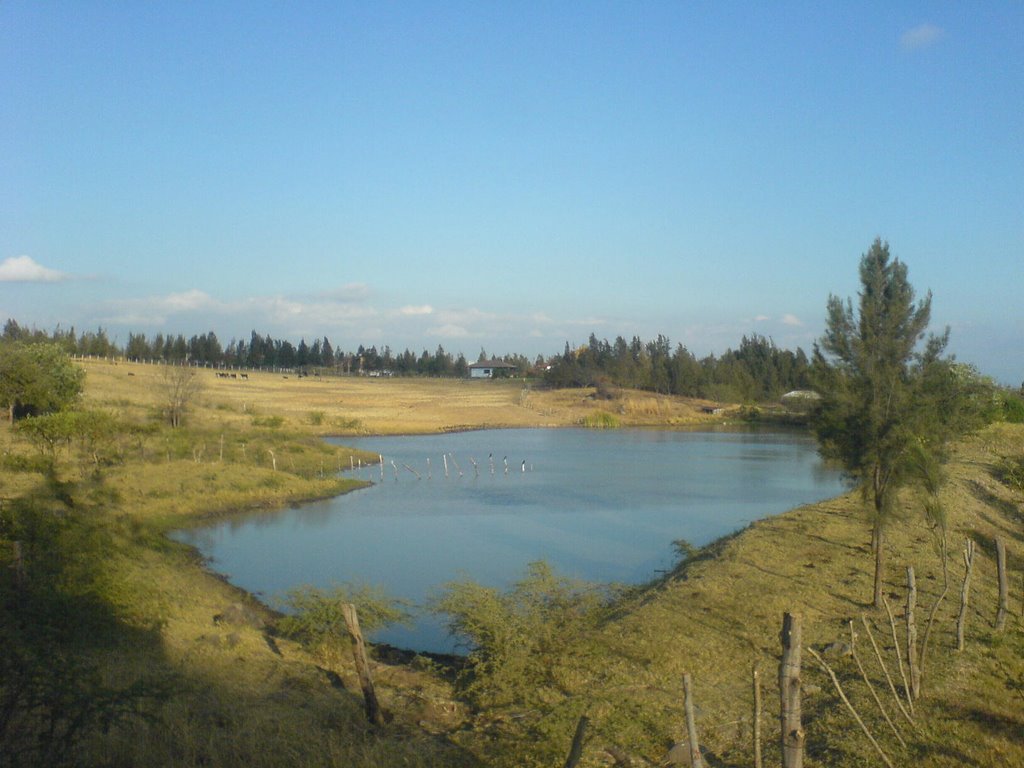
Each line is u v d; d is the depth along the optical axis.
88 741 8.14
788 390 117.50
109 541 16.84
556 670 12.19
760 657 12.55
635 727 9.95
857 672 11.72
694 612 14.78
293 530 29.59
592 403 108.31
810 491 40.66
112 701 7.77
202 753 8.62
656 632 13.61
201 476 35.91
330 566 23.70
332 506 35.38
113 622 13.05
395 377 167.00
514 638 12.44
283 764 8.59
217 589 19.95
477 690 12.10
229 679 11.67
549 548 26.39
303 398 102.31
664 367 124.88
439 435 79.12
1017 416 45.72
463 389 128.62
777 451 63.62
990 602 15.48
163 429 46.81
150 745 8.54
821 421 16.23
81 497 25.95
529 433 82.44
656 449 65.50
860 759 9.00
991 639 13.14
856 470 15.76
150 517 28.05
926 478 15.00
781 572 17.64
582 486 42.69
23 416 44.78
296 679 12.04
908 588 11.02
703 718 10.34
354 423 78.69
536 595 13.77
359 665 10.53
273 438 53.09
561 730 9.87
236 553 25.50
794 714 6.78
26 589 11.90
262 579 21.98
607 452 62.91
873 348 15.70
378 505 35.72
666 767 9.09
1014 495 28.55
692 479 45.75
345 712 10.66
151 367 109.38
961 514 23.67
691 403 111.88
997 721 10.20
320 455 50.94
